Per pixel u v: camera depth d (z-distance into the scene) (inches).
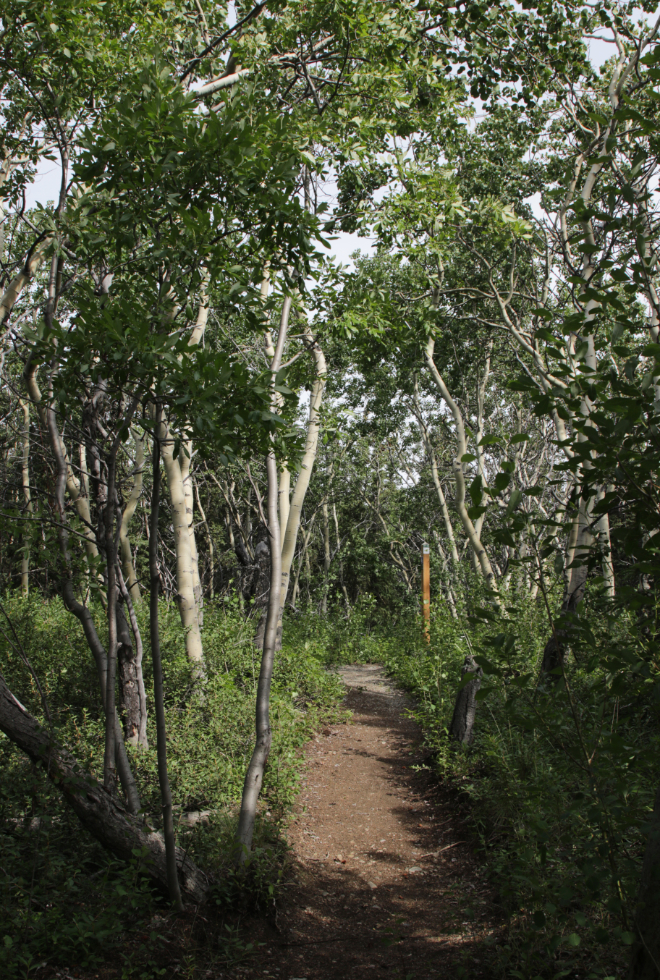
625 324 103.3
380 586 1229.1
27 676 279.1
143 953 142.9
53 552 183.6
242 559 588.7
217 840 189.0
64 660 329.1
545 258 495.2
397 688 550.6
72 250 180.9
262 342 299.1
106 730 167.8
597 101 430.9
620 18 383.2
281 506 440.1
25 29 183.5
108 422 191.2
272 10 244.4
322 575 1161.4
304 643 494.6
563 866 145.0
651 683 103.9
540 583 114.6
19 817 172.9
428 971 153.6
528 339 487.5
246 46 237.3
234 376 127.8
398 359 646.5
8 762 192.5
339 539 1326.3
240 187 144.7
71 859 167.5
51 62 187.6
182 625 362.6
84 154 147.3
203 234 146.0
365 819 259.1
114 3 216.4
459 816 248.5
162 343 127.1
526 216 517.0
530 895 148.6
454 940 166.1
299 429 147.5
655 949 96.1
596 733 114.0
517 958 143.9
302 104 245.4
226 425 132.2
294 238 151.5
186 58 257.3
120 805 161.2
